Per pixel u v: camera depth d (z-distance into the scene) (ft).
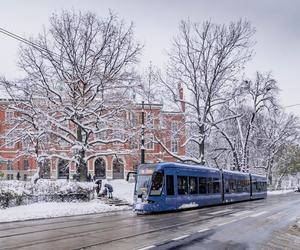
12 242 48.55
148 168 96.12
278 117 259.19
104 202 118.01
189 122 165.89
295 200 163.02
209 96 165.78
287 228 67.26
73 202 110.11
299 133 256.52
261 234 58.90
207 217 83.61
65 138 130.21
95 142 133.80
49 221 75.31
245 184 153.69
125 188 158.51
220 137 236.22
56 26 130.93
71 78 130.52
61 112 130.72
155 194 93.56
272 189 285.64
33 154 134.41
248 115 238.68
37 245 46.24
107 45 132.77
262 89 199.82
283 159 317.83
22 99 128.77
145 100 169.99
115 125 135.74
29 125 133.80
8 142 134.62
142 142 122.93
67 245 46.26
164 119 164.55
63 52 130.72
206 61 166.71
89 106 134.41
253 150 254.06
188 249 44.45
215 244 48.44
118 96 135.23
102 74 131.34
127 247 45.11
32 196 100.73
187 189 105.40
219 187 126.72
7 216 77.46
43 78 128.06
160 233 57.57
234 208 112.06
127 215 89.81
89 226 66.39
